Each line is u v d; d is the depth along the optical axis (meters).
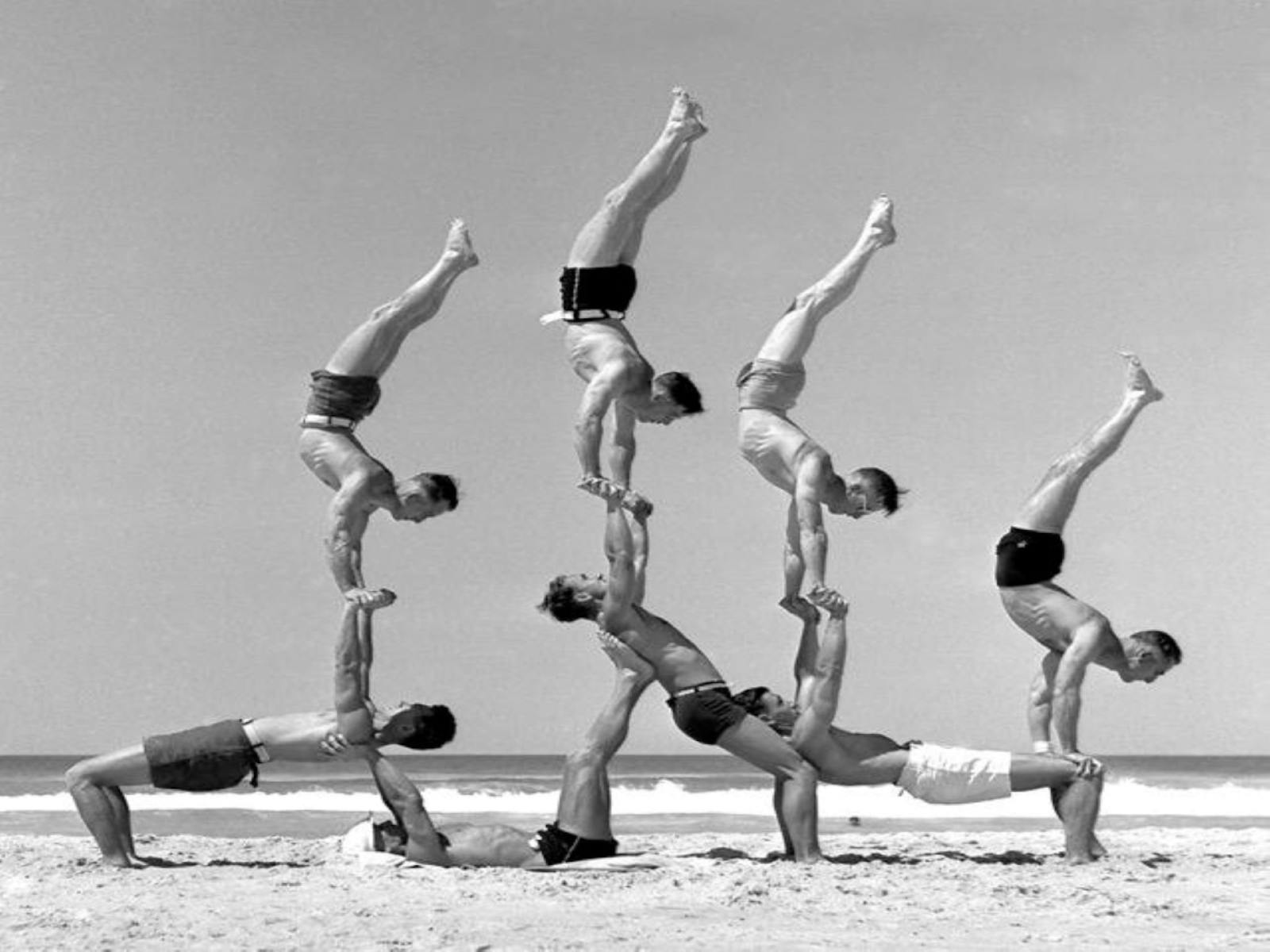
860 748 12.71
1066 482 13.16
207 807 26.34
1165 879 12.27
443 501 12.97
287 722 11.93
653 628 12.39
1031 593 13.11
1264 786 50.38
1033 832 18.33
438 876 11.80
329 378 12.94
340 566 12.69
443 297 13.30
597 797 12.33
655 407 12.66
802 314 13.16
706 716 12.42
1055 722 12.99
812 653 12.66
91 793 12.43
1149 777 61.94
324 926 9.62
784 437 12.81
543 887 11.26
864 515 13.02
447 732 12.02
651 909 10.38
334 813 22.75
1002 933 9.67
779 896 10.92
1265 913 10.57
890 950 9.05
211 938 9.23
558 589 12.32
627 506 12.23
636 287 13.04
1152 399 13.16
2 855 13.56
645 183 12.88
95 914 10.05
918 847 15.30
